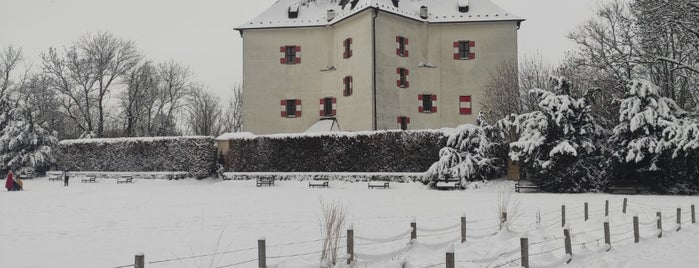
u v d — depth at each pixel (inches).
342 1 1708.9
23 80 2192.4
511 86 1443.2
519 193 1037.8
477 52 1644.9
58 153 1705.2
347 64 1614.2
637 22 1111.0
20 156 1699.1
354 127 1567.4
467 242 460.8
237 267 378.0
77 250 449.1
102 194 1059.9
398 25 1590.8
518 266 363.6
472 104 1633.9
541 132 1068.5
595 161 1062.4
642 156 983.0
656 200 856.9
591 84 1360.7
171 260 393.1
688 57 1138.7
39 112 2160.4
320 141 1389.0
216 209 762.2
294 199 927.7
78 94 2123.5
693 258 421.7
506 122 1174.3
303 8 1760.6
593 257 423.8
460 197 951.0
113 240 499.5
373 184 1229.1
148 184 1428.4
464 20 1640.0
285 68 1699.1
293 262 368.8
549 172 1051.3
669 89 1264.8
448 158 1165.7
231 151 1483.8
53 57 2026.3
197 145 1504.7
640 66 1314.0
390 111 1541.6
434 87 1643.7
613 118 1289.4
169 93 2508.6
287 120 1689.2
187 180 1477.6
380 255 378.3
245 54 1706.4
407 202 856.3
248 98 1695.4
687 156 975.0
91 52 2073.1
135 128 2367.1
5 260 407.2
